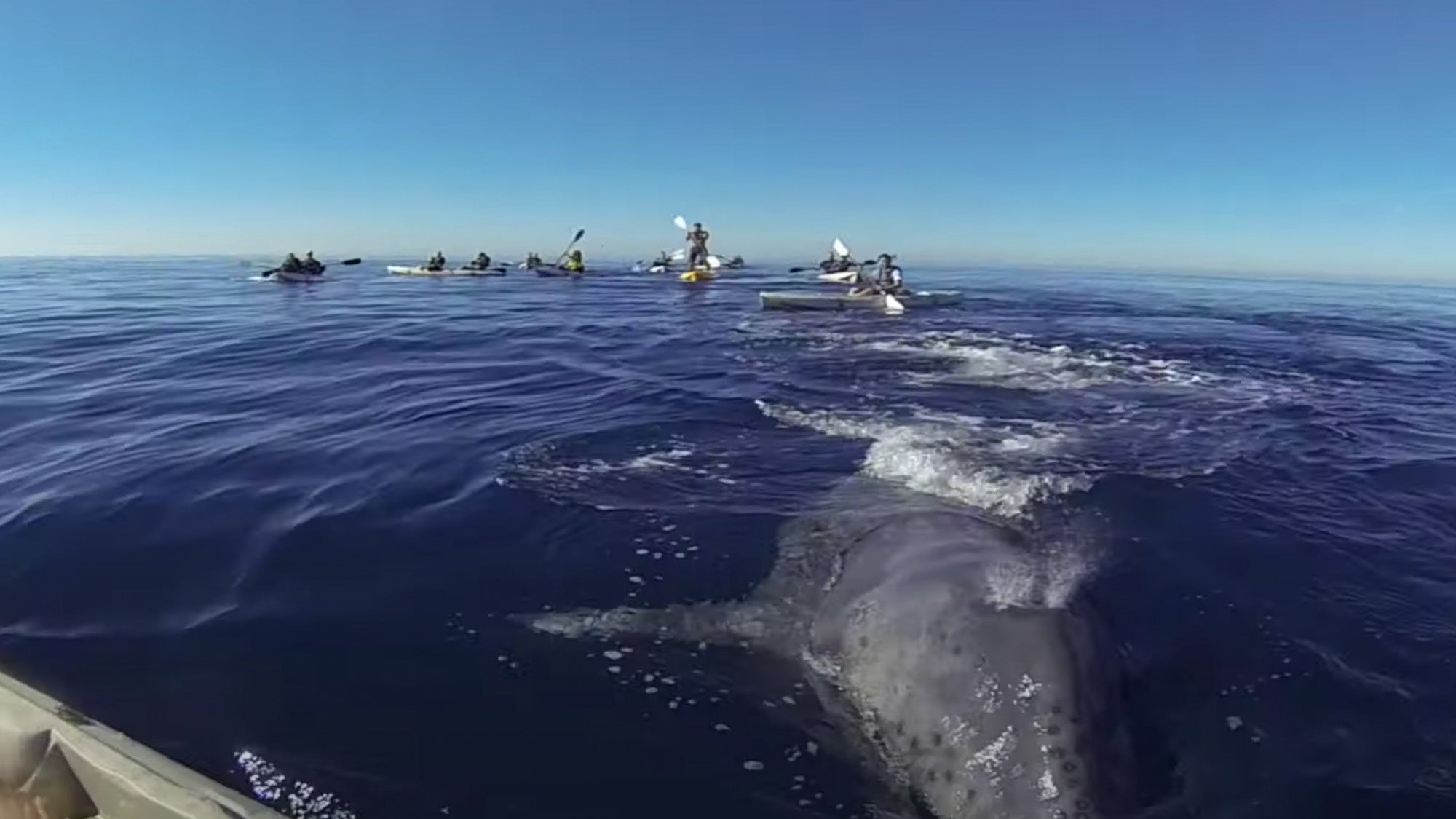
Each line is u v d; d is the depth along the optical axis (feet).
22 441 27.17
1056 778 10.36
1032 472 24.35
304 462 24.76
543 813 10.53
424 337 54.03
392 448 26.30
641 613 15.44
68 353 46.42
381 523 19.86
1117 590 16.85
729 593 16.53
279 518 20.13
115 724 12.04
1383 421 32.96
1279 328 68.80
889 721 12.17
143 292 93.91
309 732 11.96
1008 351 48.80
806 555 17.99
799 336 54.80
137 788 9.12
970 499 22.00
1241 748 12.00
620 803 10.73
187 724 12.07
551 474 23.65
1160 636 15.06
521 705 12.66
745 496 21.98
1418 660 14.40
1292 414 33.63
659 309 74.59
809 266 172.35
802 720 12.42
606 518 20.30
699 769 11.34
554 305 78.64
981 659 12.12
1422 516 21.56
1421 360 51.60
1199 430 30.35
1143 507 21.68
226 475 23.41
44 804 9.65
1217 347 53.88
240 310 71.56
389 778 11.07
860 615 14.49
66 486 22.44
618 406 32.58
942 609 13.48
